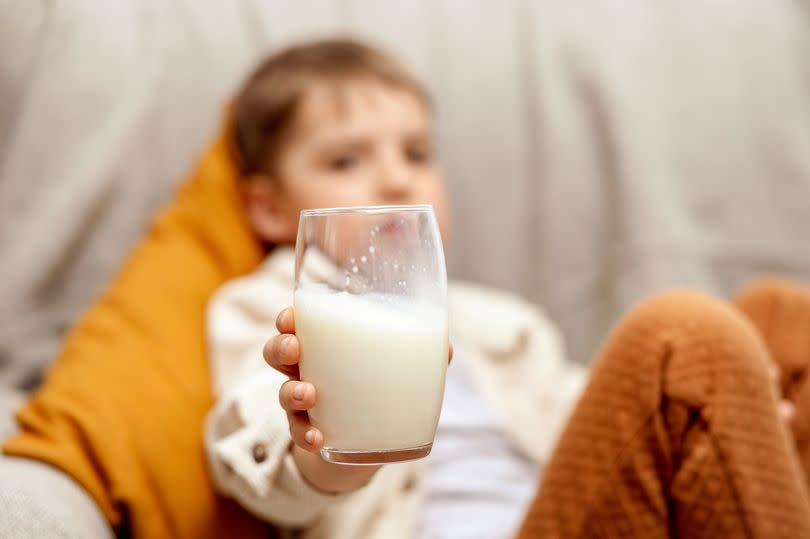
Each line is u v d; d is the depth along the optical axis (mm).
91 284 1063
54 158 1052
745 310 876
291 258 984
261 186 1033
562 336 1200
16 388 1010
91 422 797
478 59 1215
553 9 1231
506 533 888
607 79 1204
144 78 1107
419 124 1022
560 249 1203
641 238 1177
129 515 783
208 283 974
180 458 821
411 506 875
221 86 1145
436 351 630
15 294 1018
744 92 1250
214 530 819
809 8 1270
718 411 688
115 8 1106
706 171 1231
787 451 699
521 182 1216
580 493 713
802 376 832
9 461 751
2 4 1060
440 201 1031
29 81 1062
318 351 624
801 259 1224
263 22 1173
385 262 630
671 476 701
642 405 704
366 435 621
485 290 1205
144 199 1101
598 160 1210
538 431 1003
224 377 899
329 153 992
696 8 1261
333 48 1052
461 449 951
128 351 873
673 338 707
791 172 1238
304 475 736
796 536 683
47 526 678
